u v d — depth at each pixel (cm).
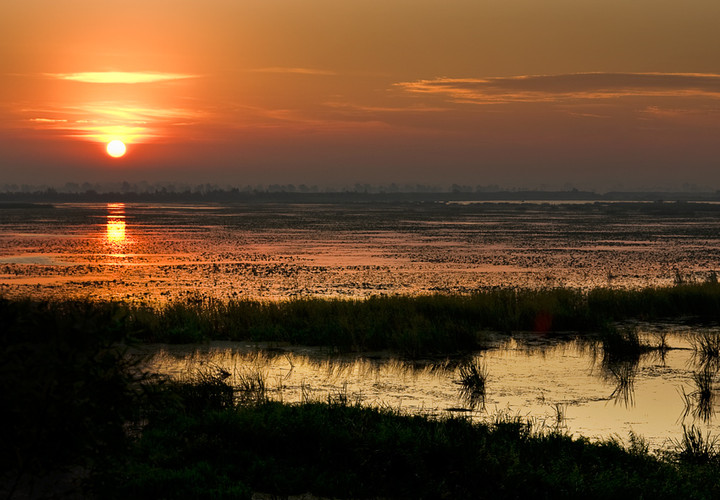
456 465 1302
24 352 963
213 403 1650
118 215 18738
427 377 2161
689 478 1316
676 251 7638
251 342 2662
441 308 3080
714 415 1806
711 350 2538
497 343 2727
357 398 1891
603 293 3528
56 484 1071
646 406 1881
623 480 1273
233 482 1216
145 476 1195
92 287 4506
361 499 1209
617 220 16612
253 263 6128
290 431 1414
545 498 1222
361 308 3033
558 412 1775
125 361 1055
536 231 11638
